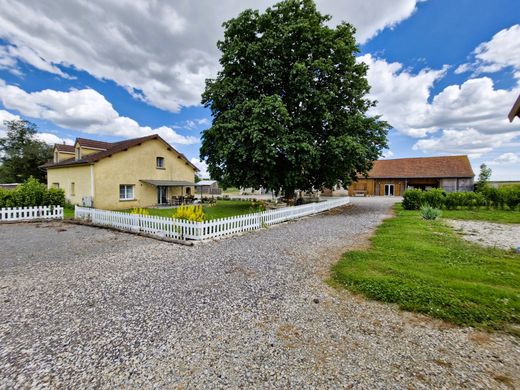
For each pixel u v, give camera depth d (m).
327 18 15.19
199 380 2.12
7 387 2.04
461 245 6.72
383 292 3.79
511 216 12.99
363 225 10.59
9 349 2.56
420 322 3.04
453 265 5.01
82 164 17.86
